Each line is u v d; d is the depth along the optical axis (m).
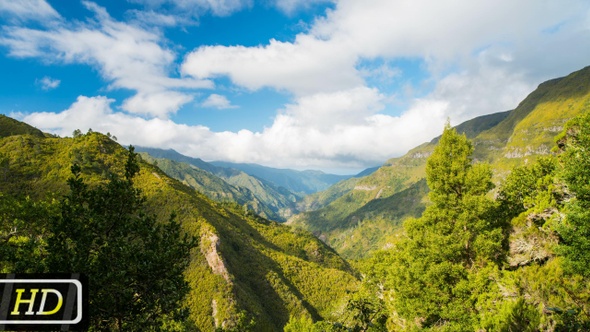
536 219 24.30
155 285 10.35
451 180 26.64
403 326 29.94
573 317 14.04
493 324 14.21
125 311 9.84
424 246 27.78
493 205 25.33
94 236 10.16
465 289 23.23
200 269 91.94
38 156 114.88
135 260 9.89
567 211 18.59
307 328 30.06
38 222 15.73
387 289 38.38
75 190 10.40
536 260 22.30
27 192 97.50
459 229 25.89
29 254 10.80
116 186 10.95
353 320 20.19
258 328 79.50
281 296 104.25
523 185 30.89
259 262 115.31
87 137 138.88
